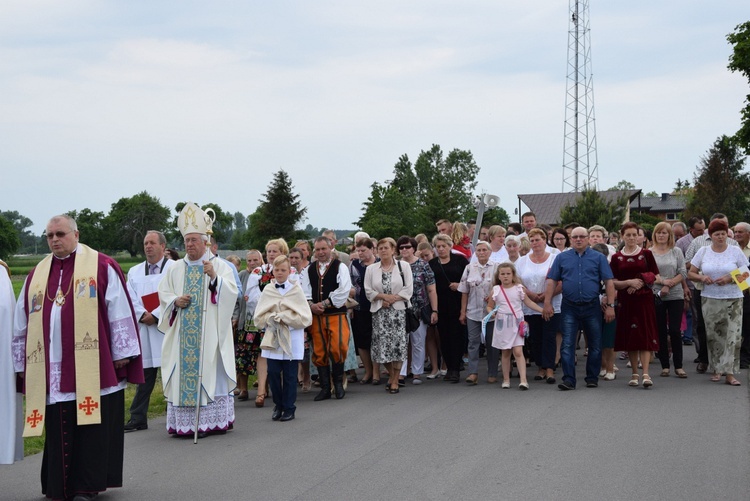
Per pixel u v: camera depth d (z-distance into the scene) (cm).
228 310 854
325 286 1040
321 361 1048
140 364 651
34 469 746
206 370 836
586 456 688
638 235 1066
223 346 849
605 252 1209
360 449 746
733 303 1041
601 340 1066
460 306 1154
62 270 639
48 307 627
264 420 926
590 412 880
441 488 607
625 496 576
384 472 659
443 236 1174
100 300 634
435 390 1085
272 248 1074
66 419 616
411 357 1185
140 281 934
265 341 906
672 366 1235
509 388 1072
